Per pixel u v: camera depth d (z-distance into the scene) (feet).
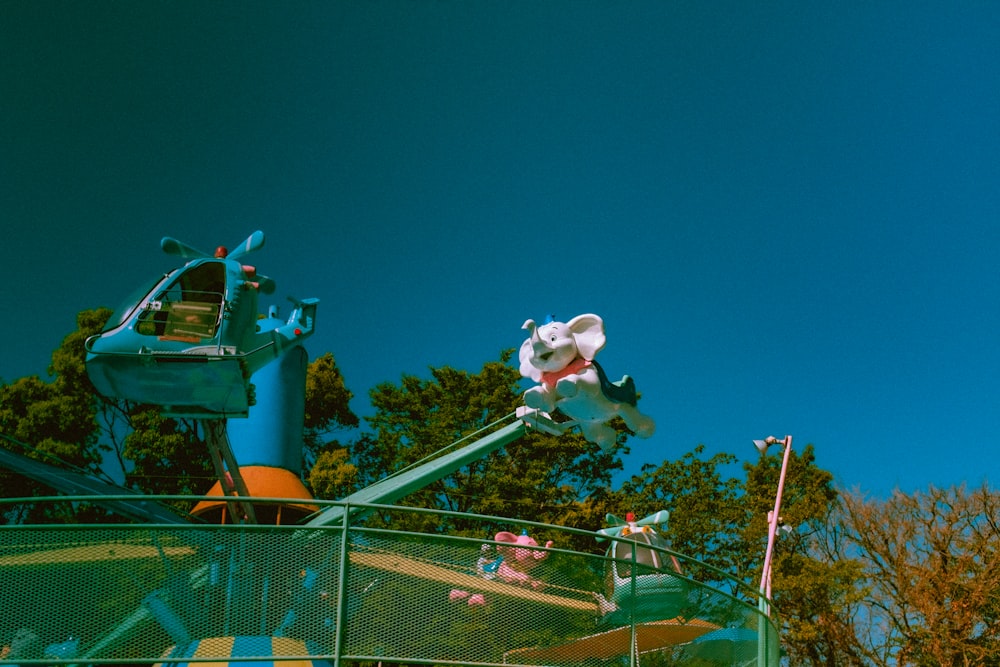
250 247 51.34
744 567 135.03
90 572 36.04
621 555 52.80
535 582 39.17
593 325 53.93
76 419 105.70
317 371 126.41
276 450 63.93
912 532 138.00
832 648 129.90
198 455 111.96
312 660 35.14
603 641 39.63
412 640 36.73
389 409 127.54
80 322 110.73
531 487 116.47
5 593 35.40
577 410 53.98
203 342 47.11
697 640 43.21
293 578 36.88
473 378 127.24
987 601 132.67
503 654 37.58
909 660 132.36
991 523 136.46
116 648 35.22
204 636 35.73
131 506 53.47
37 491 101.86
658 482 138.10
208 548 37.04
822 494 137.18
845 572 126.72
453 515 39.65
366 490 58.59
